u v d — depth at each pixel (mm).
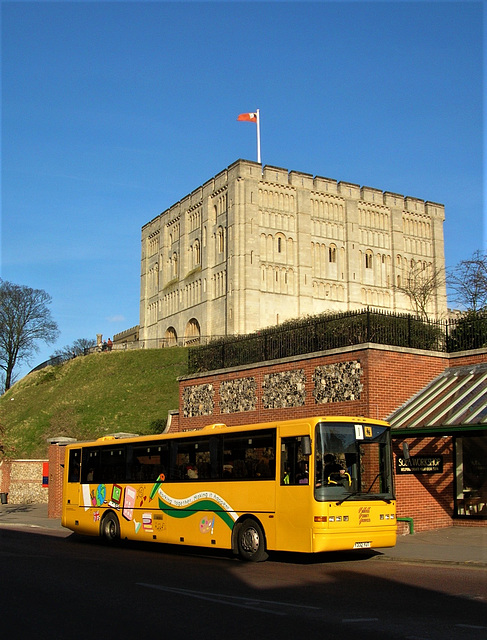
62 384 71062
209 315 78188
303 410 23750
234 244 74188
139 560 16734
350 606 10117
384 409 21438
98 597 10914
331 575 13547
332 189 80312
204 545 17500
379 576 13305
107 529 21359
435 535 19828
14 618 9320
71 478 23594
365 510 15227
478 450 21438
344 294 79375
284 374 24797
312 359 23641
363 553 17234
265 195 76250
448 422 18688
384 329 22922
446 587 11766
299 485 15180
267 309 74312
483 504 21094
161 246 91750
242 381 26828
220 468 17469
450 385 21672
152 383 62906
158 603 10359
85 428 55375
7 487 44562
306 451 14859
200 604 10266
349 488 15250
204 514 17656
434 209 87188
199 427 28969
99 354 74688
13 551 19047
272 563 15883
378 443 16031
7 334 92188
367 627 8664
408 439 21109
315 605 10203
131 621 9078
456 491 21922
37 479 44406
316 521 14633
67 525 23391
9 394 79438
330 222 79750
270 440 16250
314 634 8281
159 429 42344
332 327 24234
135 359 70750
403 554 16141
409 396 22094
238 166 74938
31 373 83812
